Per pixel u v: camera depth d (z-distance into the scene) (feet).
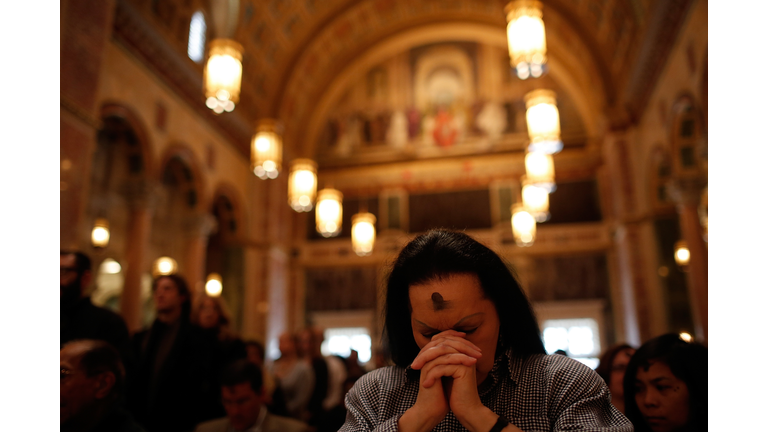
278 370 22.24
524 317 4.86
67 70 26.37
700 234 37.45
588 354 53.42
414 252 4.70
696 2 31.58
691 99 34.17
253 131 55.21
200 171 46.88
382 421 4.69
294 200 42.11
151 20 39.68
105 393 8.20
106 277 57.26
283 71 58.39
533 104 32.83
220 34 35.55
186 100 45.03
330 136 64.64
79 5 27.66
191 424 13.79
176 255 48.42
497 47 63.16
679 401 7.02
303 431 12.39
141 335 14.96
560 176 58.23
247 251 54.39
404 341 5.16
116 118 37.37
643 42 39.75
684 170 38.50
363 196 62.28
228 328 17.80
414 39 64.18
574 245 55.83
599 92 53.47
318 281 60.90
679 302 44.78
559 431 4.18
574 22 53.67
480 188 59.77
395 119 63.77
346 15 59.36
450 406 4.20
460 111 62.39
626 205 49.37
